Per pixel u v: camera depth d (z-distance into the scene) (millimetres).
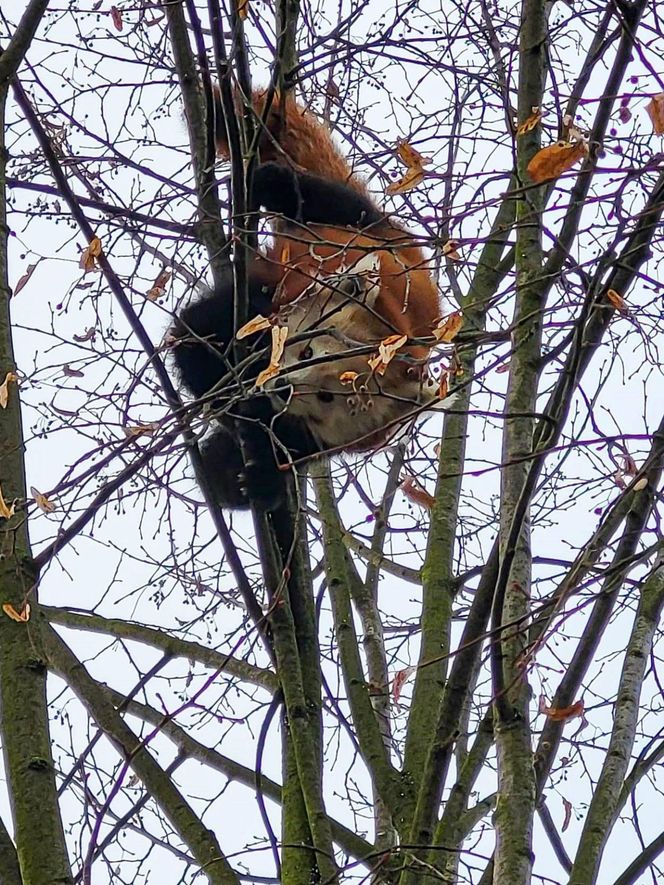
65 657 3998
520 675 3268
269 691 4469
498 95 4934
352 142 5398
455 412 3400
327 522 4945
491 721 3775
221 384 3555
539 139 4051
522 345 3752
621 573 3463
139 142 5035
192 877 4422
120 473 3424
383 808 4133
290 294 4602
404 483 4754
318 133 5383
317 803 3705
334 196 5031
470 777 3680
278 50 4227
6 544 3207
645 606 4086
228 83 3895
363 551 5273
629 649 3988
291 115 5293
